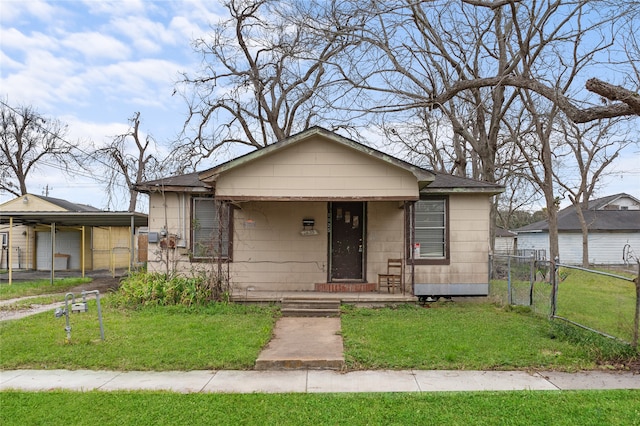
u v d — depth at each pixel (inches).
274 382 226.8
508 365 249.4
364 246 475.5
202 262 470.3
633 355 254.7
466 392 208.2
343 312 398.6
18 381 226.7
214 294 427.8
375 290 468.4
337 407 189.6
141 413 183.6
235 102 949.8
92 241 1013.2
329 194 404.2
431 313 394.0
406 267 470.0
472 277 474.0
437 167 1136.2
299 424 173.8
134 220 664.4
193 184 466.0
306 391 213.5
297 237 473.1
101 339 295.3
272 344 290.4
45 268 1004.6
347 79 544.1
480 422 173.9
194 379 231.3
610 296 544.1
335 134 399.2
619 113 264.1
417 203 480.4
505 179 1130.7
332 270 476.1
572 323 321.1
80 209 1151.0
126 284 454.0
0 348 279.6
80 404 192.7
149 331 318.7
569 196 1080.8
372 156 401.7
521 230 1485.0
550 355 264.5
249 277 470.0
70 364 253.0
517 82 400.5
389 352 270.5
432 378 231.1
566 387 217.0
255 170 406.0
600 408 186.2
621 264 1258.0
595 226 1267.2
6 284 647.8
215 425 172.7
